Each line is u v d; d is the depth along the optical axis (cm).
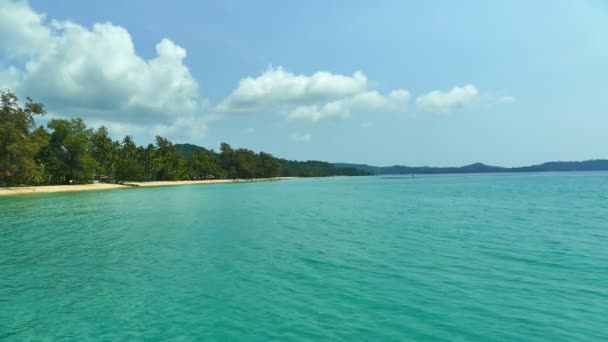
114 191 9344
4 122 7906
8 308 1286
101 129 11894
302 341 1017
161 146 15538
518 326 1094
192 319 1177
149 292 1433
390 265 1791
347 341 1014
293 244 2345
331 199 6581
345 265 1803
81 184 10656
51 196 7250
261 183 17162
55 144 9738
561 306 1239
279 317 1181
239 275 1645
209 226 3184
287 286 1485
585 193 7200
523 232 2714
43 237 2650
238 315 1203
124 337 1063
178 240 2509
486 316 1166
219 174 19225
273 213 4262
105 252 2141
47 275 1666
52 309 1274
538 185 11050
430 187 11219
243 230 2948
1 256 2047
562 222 3225
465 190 9025
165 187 12194
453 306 1252
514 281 1512
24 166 7744
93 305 1305
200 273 1684
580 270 1664
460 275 1606
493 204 5109
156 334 1079
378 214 4075
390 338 1027
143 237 2633
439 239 2467
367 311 1220
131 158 13050
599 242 2309
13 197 6931
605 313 1176
